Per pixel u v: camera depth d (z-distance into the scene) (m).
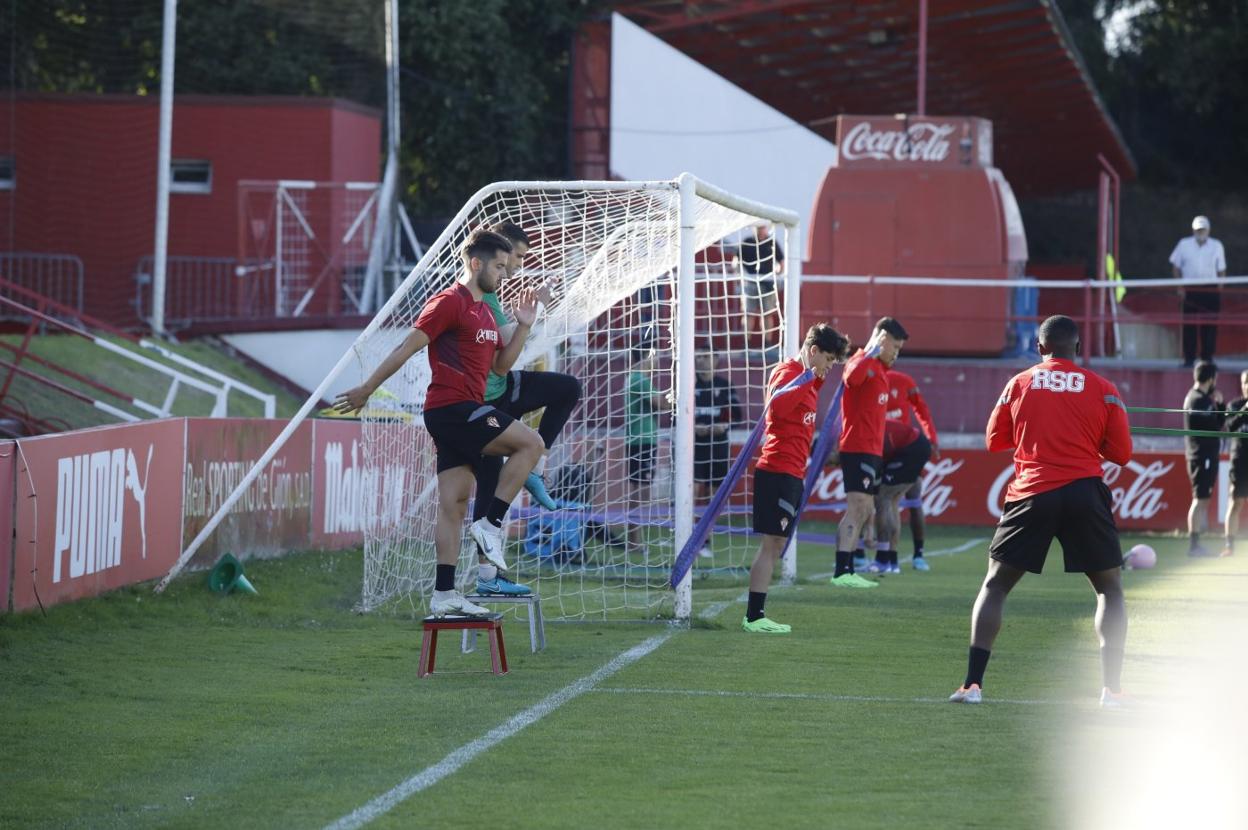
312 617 32.31
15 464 27.86
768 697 23.09
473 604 26.17
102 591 31.52
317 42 84.31
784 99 101.69
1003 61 87.06
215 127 78.88
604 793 17.14
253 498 39.06
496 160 102.75
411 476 35.31
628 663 26.44
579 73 100.25
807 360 30.41
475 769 18.27
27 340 48.31
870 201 70.31
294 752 19.22
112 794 17.16
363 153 83.44
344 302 78.19
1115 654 22.42
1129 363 66.44
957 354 67.75
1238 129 136.00
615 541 42.97
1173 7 132.62
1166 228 133.50
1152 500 61.03
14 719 21.17
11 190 76.00
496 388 27.64
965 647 28.62
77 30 78.19
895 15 80.44
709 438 48.97
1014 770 18.31
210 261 76.06
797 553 52.75
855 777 17.92
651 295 45.72
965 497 63.03
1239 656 27.56
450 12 97.31
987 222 69.56
